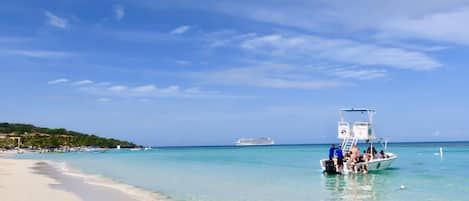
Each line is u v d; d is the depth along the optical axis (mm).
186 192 22781
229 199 20125
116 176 33312
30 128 173875
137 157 80125
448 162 46438
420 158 55969
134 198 20234
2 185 22984
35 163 52812
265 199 20391
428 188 23969
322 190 23375
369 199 20297
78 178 30625
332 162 31109
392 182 26781
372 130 34156
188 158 70562
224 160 60500
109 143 175875
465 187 24281
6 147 137500
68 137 164750
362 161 31938
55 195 20031
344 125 34406
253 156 74562
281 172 35625
